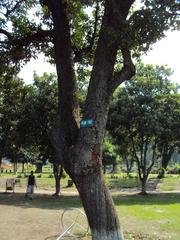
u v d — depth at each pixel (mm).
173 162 103750
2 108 31094
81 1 12109
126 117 31797
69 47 11070
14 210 21781
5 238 13680
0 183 45250
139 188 41781
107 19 10406
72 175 10375
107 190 10328
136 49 10781
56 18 11148
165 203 26359
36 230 15312
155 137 33344
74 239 13789
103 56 10484
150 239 13656
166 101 32156
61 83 10922
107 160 68875
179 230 15539
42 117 31109
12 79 17500
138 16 9625
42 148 32469
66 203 26000
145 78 32125
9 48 13359
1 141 33219
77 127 10648
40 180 47906
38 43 13672
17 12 13883
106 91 10438
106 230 10117
